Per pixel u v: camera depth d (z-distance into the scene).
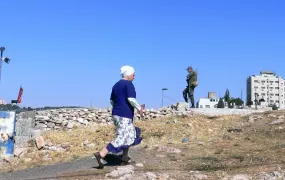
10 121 12.69
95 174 7.64
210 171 7.73
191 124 15.37
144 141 12.62
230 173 7.53
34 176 8.17
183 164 8.43
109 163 8.64
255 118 16.06
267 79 108.19
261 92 107.44
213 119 17.27
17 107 21.73
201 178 7.20
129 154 9.53
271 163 8.19
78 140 14.13
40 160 10.72
